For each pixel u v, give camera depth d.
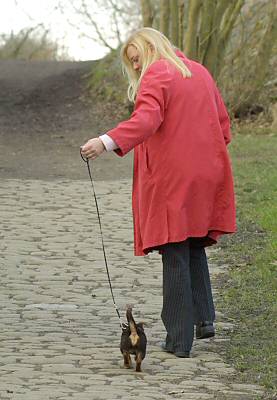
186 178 9.26
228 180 9.54
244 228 16.38
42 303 12.06
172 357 9.52
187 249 9.52
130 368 9.11
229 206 9.57
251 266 13.78
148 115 8.96
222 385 8.55
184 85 9.33
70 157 26.84
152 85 9.16
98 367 9.14
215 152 9.42
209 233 9.59
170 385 8.53
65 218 17.91
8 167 24.80
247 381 8.74
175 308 9.53
